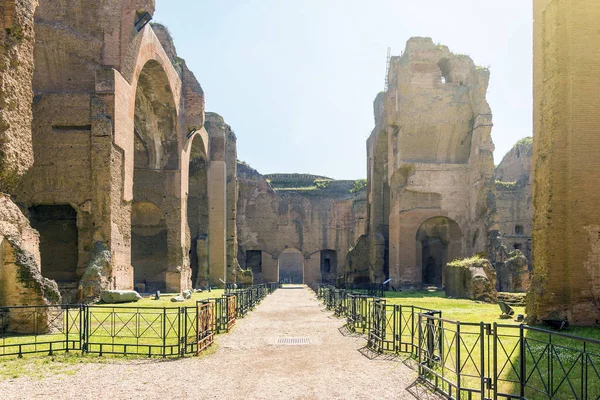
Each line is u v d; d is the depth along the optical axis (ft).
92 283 62.34
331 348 33.40
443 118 107.55
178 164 102.73
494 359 19.12
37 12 74.69
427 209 106.93
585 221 43.19
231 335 39.55
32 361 28.27
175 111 100.32
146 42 82.58
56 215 75.41
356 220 163.73
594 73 44.21
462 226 106.73
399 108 107.86
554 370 25.81
